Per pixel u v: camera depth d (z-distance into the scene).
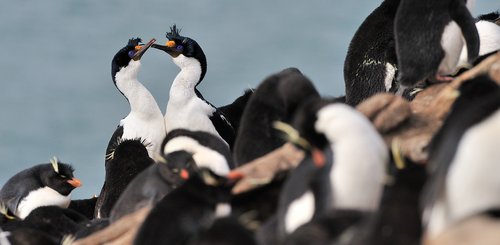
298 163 14.05
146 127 24.23
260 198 14.23
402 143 14.46
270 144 16.19
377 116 14.92
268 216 14.14
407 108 15.01
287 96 15.44
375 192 11.95
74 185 19.06
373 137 12.18
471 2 18.31
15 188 19.03
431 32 17.08
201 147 16.52
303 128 12.33
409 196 11.16
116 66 24.95
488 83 13.05
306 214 12.03
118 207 15.84
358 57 20.94
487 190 11.05
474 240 10.94
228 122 24.02
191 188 13.05
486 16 22.86
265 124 16.27
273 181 14.25
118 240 14.73
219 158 16.39
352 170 11.91
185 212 12.72
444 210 11.19
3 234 15.77
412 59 17.20
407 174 11.68
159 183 15.64
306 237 11.31
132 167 19.20
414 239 10.71
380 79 20.67
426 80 17.19
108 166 19.44
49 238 15.81
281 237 12.19
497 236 10.88
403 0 17.48
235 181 13.21
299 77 15.59
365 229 10.97
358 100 20.83
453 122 11.84
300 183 12.25
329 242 11.20
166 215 12.66
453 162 11.15
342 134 12.14
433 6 17.09
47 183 19.00
